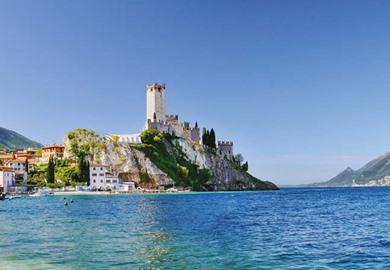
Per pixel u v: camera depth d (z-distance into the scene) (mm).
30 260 27719
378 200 126625
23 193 156250
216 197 150750
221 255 29625
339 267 26062
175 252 30672
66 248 32094
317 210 79625
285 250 31828
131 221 54438
